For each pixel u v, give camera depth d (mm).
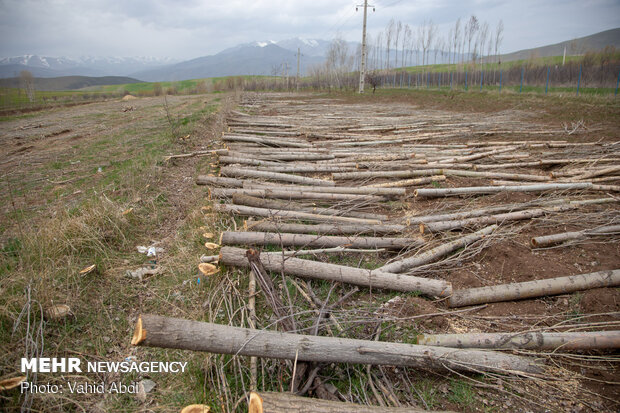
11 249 4871
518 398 3119
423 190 7293
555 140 12453
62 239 4859
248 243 5234
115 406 2986
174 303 4254
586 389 3182
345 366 3371
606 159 9219
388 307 4133
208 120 16531
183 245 5492
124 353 3545
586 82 26141
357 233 5715
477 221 6020
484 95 24391
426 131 14414
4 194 7234
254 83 56312
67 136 13422
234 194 6461
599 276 4375
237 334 3021
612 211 6371
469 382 3266
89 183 7977
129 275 4660
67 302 3904
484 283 4750
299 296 4355
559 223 6102
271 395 2680
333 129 14844
